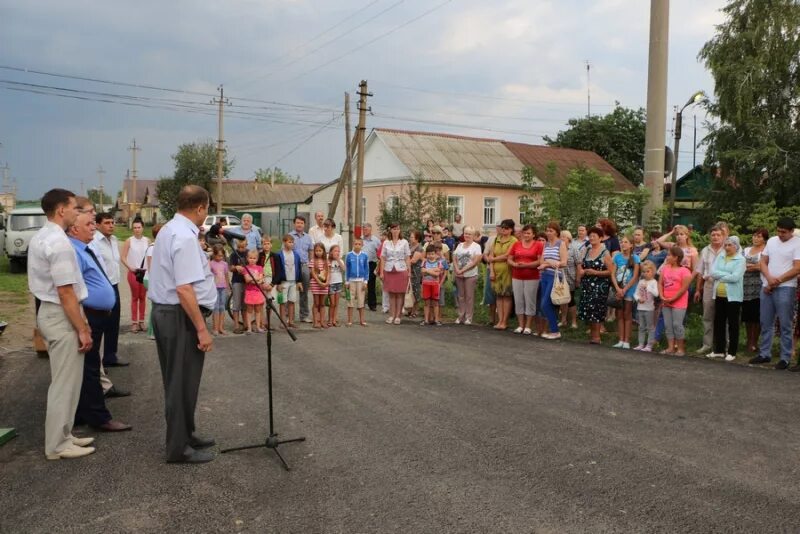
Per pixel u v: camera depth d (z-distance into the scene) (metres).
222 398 6.05
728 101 22.16
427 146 30.84
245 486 4.02
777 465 4.33
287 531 3.44
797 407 5.68
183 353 4.36
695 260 8.98
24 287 15.62
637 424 5.22
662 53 13.34
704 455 4.52
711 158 23.31
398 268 11.10
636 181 45.06
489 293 11.02
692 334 9.29
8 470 4.29
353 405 5.80
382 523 3.52
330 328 10.51
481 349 8.53
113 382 6.70
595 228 8.92
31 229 19.58
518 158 32.78
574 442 4.80
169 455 4.39
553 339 9.42
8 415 5.50
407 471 4.25
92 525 3.51
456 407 5.72
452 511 3.66
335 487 4.00
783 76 22.25
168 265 4.31
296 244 11.03
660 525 3.48
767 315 7.43
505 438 4.89
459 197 29.28
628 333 8.84
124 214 78.81
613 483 4.04
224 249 6.09
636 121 46.22
